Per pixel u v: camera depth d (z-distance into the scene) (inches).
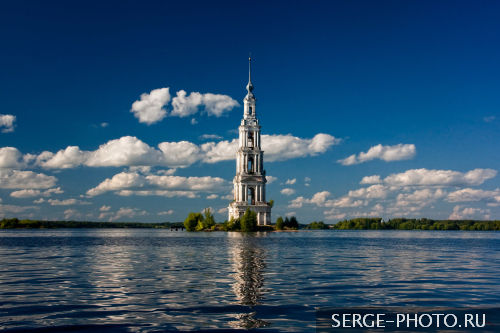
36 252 2960.1
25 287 1300.4
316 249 3277.6
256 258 2364.7
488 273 1688.0
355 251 3100.4
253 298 1114.7
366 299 1108.5
